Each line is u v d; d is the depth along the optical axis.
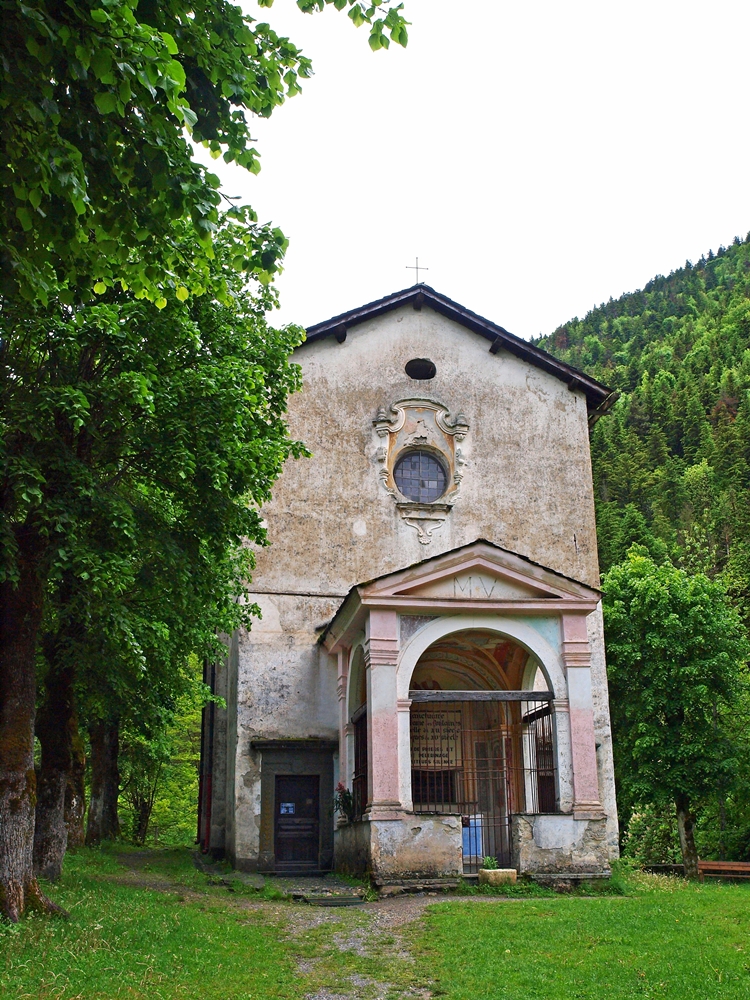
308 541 20.39
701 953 9.66
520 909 12.73
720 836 29.00
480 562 16.45
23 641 11.23
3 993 7.69
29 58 6.51
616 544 56.97
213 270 12.27
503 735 18.94
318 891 14.92
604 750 20.14
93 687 16.17
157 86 6.44
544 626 16.64
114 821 27.64
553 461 22.02
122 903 12.41
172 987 8.40
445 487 21.58
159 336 12.24
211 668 25.50
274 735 19.30
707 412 88.12
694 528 52.22
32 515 11.21
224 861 20.45
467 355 22.36
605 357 134.75
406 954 10.36
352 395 21.44
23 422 10.67
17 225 7.27
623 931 10.98
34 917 10.35
